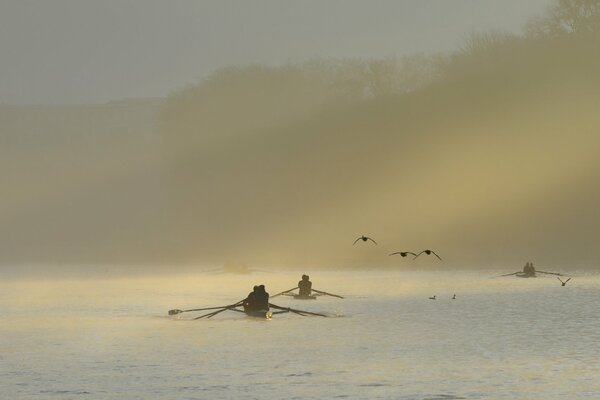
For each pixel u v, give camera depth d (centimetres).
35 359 13562
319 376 11894
